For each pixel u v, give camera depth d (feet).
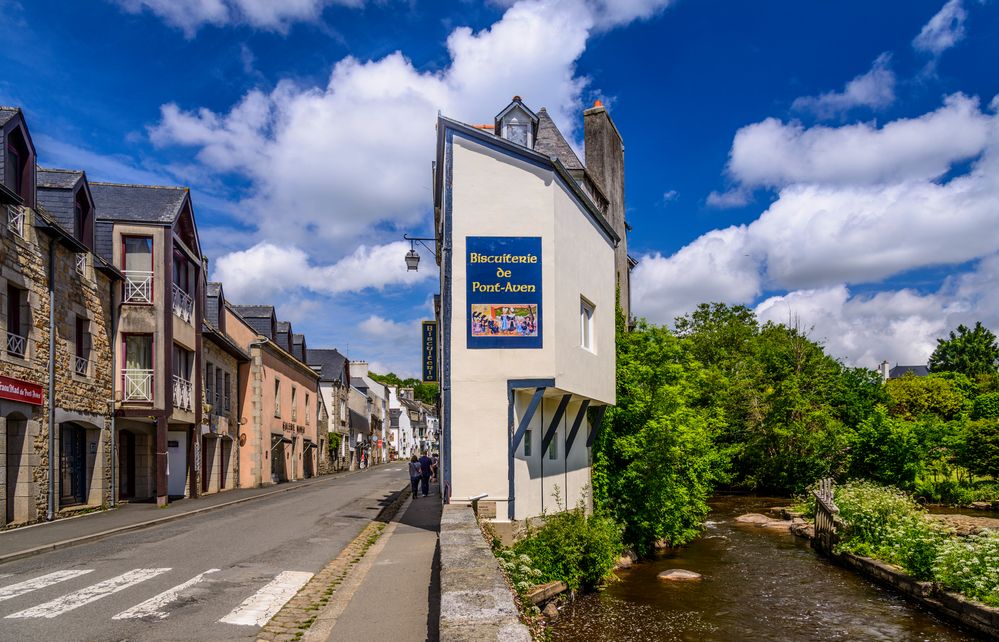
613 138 83.92
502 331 43.27
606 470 66.18
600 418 59.21
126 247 68.90
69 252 57.06
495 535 39.27
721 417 123.75
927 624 39.55
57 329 54.85
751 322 183.21
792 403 124.98
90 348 60.90
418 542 40.68
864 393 127.03
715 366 150.82
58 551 38.65
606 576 49.47
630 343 72.23
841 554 57.93
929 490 98.68
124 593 27.04
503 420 42.68
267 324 117.80
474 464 42.22
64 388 55.72
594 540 47.11
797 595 47.06
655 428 66.49
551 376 43.06
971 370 253.24
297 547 39.78
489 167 44.32
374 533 46.11
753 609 43.52
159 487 66.49
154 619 22.97
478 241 43.70
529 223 44.01
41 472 51.90
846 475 101.40
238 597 26.40
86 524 50.11
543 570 42.47
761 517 89.51
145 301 67.41
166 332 68.39
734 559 61.62
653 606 44.29
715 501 117.29
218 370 93.76
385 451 281.74
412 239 59.77
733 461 135.03
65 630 21.49
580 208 50.16
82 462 61.57
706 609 43.57
